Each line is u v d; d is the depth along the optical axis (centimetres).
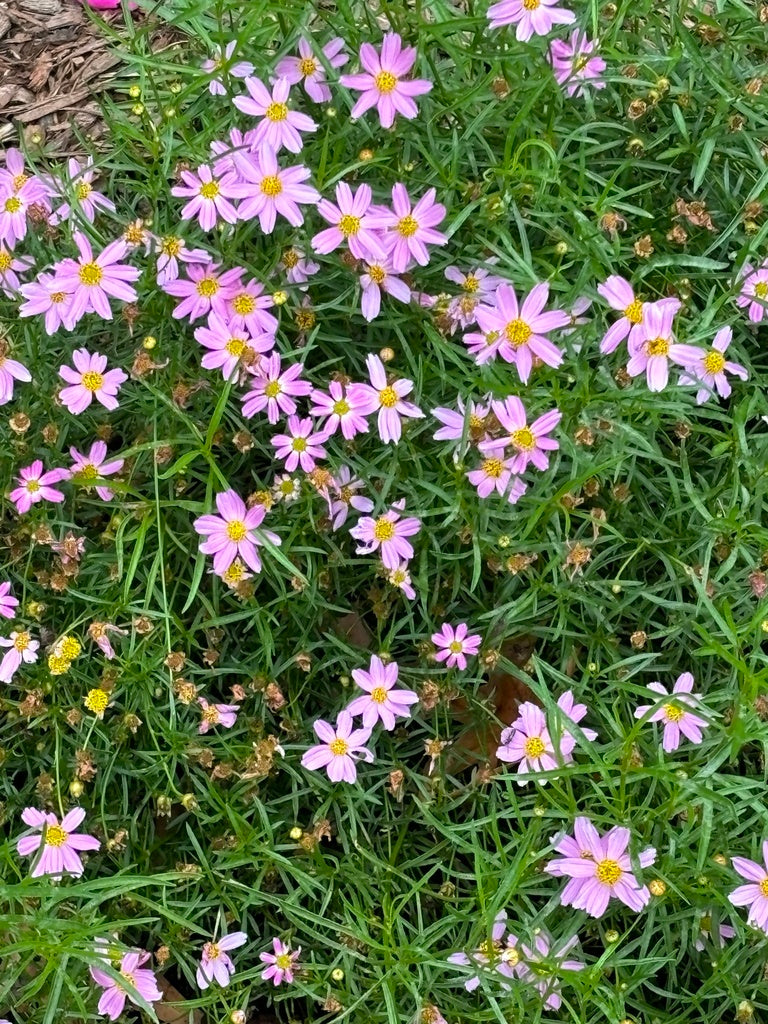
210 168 35
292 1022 33
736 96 36
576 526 36
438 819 35
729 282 36
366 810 35
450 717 36
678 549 35
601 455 34
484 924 31
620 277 33
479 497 34
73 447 36
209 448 32
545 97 36
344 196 34
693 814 31
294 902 33
